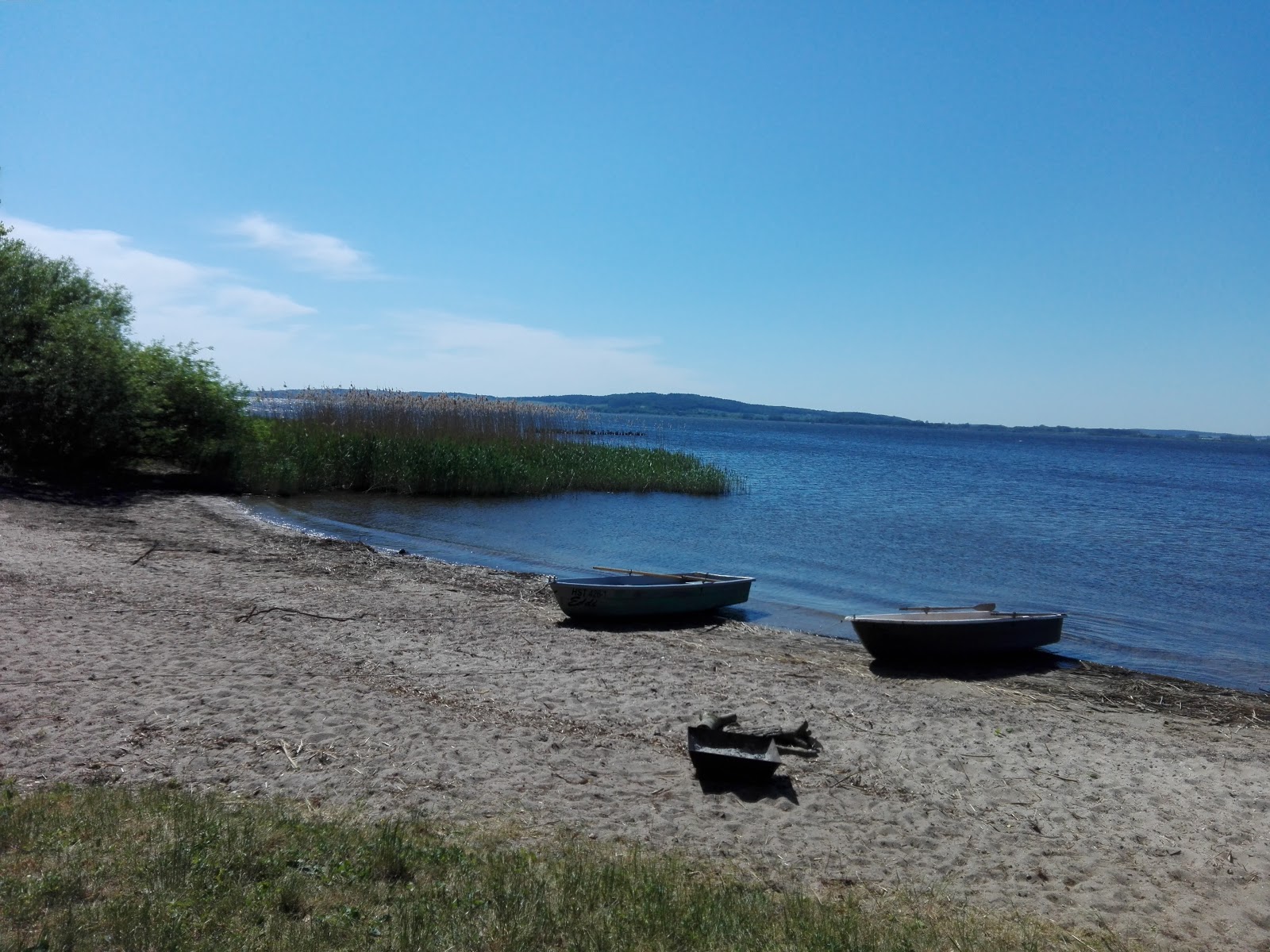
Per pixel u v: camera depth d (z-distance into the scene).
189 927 3.94
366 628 11.75
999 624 12.62
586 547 21.67
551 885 4.89
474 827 6.08
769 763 7.20
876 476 49.78
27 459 22.50
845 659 12.47
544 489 30.00
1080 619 16.38
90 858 4.64
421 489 28.17
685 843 6.18
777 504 31.89
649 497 31.41
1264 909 5.73
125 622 10.88
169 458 25.89
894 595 17.92
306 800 6.35
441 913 4.38
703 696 9.84
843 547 23.27
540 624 13.14
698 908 4.75
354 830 5.56
